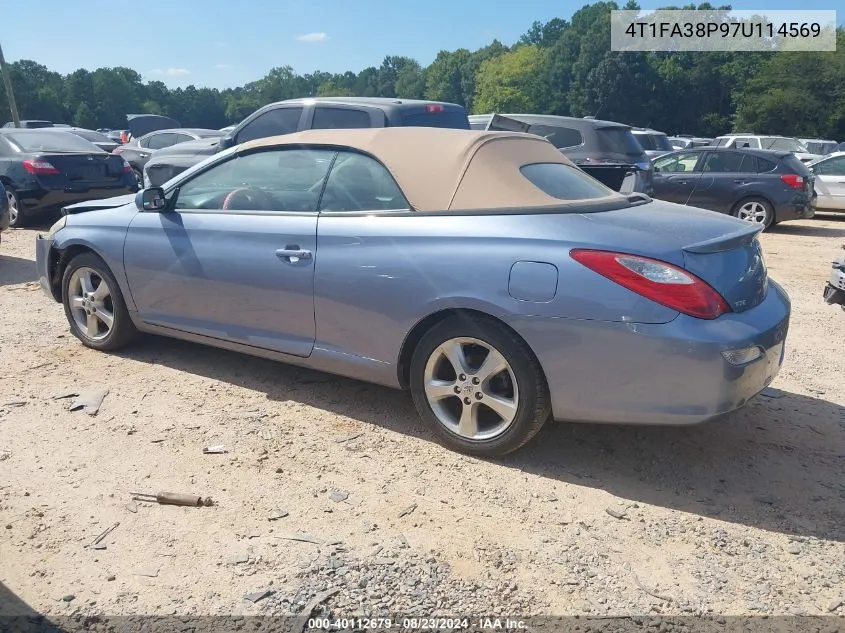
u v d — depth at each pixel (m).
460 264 3.51
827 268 9.35
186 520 3.09
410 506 3.24
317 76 164.12
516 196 3.62
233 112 141.25
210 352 5.17
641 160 11.38
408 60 164.88
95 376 4.68
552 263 3.31
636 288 3.16
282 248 4.10
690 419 3.19
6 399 4.28
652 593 2.69
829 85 59.78
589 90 86.50
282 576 2.74
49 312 6.21
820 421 4.24
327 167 4.12
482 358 3.62
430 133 4.05
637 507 3.28
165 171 10.83
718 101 83.44
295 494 3.32
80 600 2.59
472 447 3.67
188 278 4.50
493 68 101.25
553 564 2.85
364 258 3.80
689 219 3.62
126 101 117.50
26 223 11.04
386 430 4.00
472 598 2.64
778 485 3.49
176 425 3.99
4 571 2.74
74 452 3.66
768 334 3.30
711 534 3.08
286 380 4.68
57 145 11.18
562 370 3.33
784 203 12.41
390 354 3.82
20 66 109.94
